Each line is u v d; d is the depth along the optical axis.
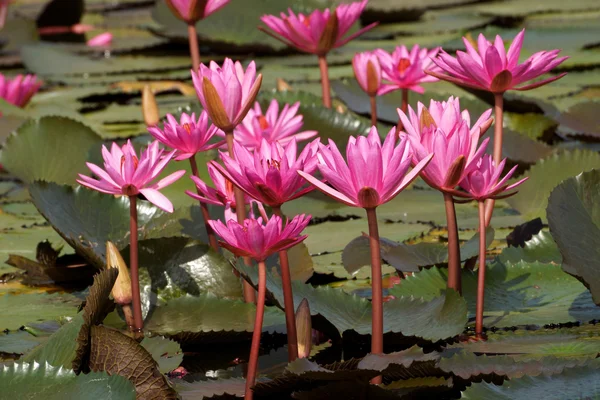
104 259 4.12
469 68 3.91
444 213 4.52
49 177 4.81
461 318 3.82
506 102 5.12
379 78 4.51
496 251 4.25
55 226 4.12
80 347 3.72
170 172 4.61
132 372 3.73
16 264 4.26
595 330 3.85
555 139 5.42
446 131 3.79
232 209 4.00
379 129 4.88
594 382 3.64
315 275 4.18
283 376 3.68
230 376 3.83
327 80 4.80
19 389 3.68
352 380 3.67
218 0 4.34
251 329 3.91
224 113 3.84
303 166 3.73
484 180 3.80
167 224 4.24
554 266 4.00
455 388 3.72
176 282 4.03
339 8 4.66
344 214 4.54
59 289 4.21
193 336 3.90
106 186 3.86
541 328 3.87
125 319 3.96
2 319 4.02
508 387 3.64
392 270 4.20
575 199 3.88
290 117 4.23
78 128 4.84
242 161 3.73
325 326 3.85
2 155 4.80
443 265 4.02
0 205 4.79
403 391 3.70
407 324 3.85
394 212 4.54
